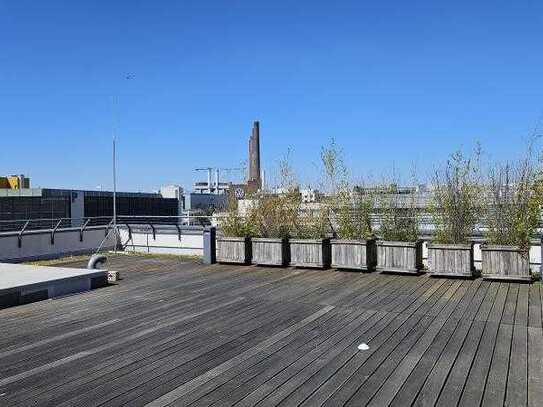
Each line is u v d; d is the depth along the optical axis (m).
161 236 15.02
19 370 4.92
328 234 11.66
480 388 4.32
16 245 13.21
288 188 12.47
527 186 9.38
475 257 10.68
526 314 6.86
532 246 9.97
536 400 4.07
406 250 10.09
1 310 7.50
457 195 9.98
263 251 11.62
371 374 4.70
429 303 7.61
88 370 4.89
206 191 53.69
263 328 6.36
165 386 4.47
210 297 8.33
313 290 8.77
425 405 4.00
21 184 45.09
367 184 11.39
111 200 31.91
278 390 4.34
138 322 6.73
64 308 7.62
